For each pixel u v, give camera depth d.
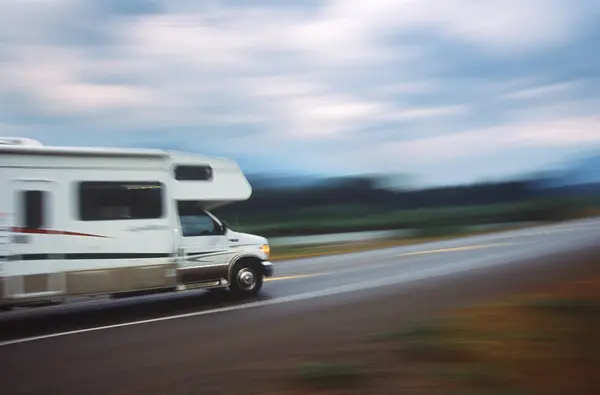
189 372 6.57
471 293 10.65
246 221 35.25
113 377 6.54
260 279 11.92
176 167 10.79
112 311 10.74
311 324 8.79
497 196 45.81
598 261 14.02
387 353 6.64
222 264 11.34
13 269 9.23
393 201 43.97
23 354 7.75
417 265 16.25
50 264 9.52
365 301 10.59
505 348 6.36
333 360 6.55
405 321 8.45
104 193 10.05
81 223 9.80
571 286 10.24
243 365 6.71
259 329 8.68
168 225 10.66
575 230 28.77
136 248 10.30
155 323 9.51
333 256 21.34
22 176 9.36
